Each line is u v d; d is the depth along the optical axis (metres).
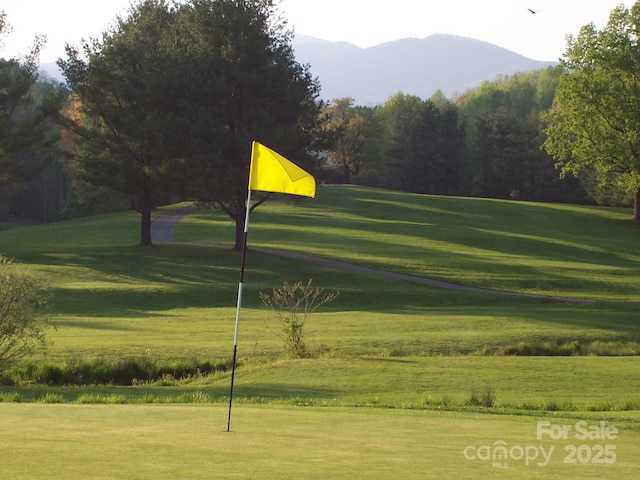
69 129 51.56
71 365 20.53
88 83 51.75
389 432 9.29
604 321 31.81
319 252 56.16
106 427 8.95
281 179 10.61
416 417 11.14
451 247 61.69
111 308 36.38
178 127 46.72
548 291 46.47
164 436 8.32
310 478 6.22
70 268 46.97
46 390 17.53
